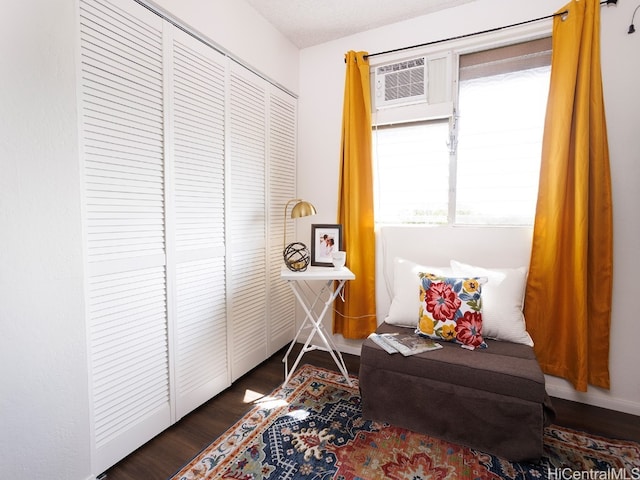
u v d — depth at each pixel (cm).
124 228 147
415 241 240
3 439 108
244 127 219
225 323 209
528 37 204
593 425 175
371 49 247
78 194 127
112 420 144
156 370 165
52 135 118
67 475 127
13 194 108
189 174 179
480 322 180
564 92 185
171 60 166
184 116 175
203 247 191
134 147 150
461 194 230
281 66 252
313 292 279
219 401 198
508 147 215
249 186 226
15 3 107
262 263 244
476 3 213
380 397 174
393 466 145
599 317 186
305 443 160
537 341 200
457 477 139
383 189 254
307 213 222
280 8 221
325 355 267
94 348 137
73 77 124
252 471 142
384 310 255
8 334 108
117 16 141
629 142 180
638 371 183
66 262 124
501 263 215
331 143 268
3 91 105
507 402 148
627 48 178
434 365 162
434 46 228
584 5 181
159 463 148
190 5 172
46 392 119
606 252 183
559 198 188
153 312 163
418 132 240
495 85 217
